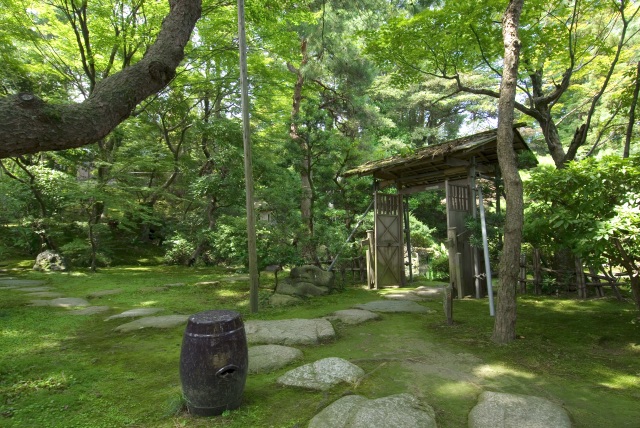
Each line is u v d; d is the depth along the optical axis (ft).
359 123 47.09
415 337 15.38
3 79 38.09
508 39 14.71
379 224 29.53
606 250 14.07
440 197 56.24
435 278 35.32
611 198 13.89
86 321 18.70
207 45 36.52
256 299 20.51
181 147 52.60
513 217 14.30
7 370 11.82
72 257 42.63
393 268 30.12
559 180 14.43
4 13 32.91
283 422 8.65
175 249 44.78
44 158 45.37
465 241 26.07
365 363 12.39
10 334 16.02
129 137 42.19
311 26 39.22
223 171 40.04
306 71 36.65
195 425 8.52
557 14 25.36
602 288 23.04
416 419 8.48
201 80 42.68
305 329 15.88
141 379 11.30
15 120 7.91
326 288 26.23
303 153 29.91
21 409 9.32
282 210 31.22
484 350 13.51
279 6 31.01
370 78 45.14
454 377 11.16
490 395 9.61
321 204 33.35
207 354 8.77
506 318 14.38
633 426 8.40
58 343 15.02
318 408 9.28
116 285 29.94
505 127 14.38
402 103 63.62
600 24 26.14
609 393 10.08
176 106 45.29
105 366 12.41
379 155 35.65
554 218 14.07
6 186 40.50
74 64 40.60
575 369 11.71
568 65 27.73
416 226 50.34
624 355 12.96
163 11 32.86
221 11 32.48
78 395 10.12
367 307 21.18
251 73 39.75
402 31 24.03
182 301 23.70
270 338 14.85
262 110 47.75
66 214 45.19
